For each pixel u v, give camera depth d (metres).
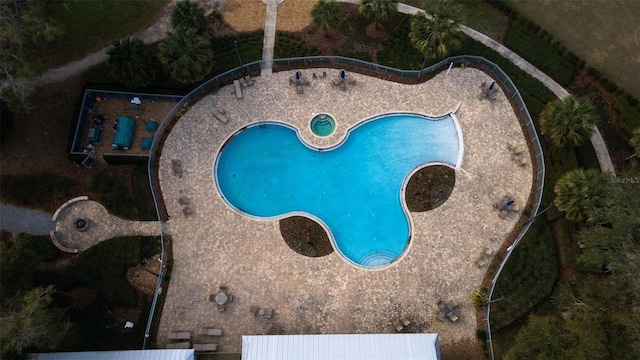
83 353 34.44
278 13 55.62
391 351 34.00
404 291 40.97
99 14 54.78
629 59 53.16
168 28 54.53
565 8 56.62
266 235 43.47
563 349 32.09
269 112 49.41
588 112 42.03
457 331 39.47
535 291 40.22
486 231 43.41
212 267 41.97
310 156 48.19
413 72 50.75
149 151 46.88
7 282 33.69
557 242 42.78
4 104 47.44
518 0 57.31
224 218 44.19
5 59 40.69
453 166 46.66
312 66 52.19
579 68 52.78
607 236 34.47
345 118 49.12
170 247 42.69
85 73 50.38
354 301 40.59
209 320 39.94
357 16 55.72
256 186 46.78
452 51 52.84
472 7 57.03
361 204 45.84
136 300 40.44
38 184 45.19
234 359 38.62
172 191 45.34
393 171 47.22
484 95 50.19
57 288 40.34
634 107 49.06
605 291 34.50
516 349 33.66
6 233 43.38
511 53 53.84
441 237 43.19
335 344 34.34
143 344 38.81
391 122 49.59
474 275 41.56
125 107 49.50
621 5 56.53
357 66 52.03
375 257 43.22
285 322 39.84
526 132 48.25
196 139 47.97
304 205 45.78
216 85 50.38
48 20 47.38
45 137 47.72
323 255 42.59
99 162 46.75
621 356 31.33
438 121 49.66
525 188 45.41
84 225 43.38
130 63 44.84
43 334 31.22
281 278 41.53
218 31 54.03
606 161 47.31
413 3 57.00
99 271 41.22
